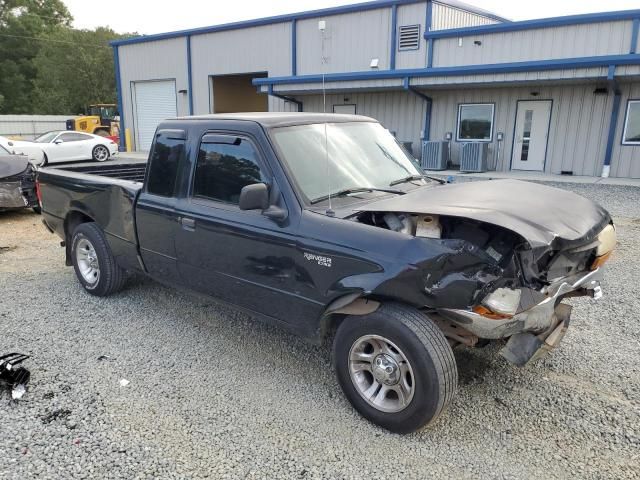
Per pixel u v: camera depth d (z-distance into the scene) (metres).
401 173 3.96
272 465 2.70
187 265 4.02
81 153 19.25
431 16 18.62
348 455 2.78
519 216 2.79
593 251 3.36
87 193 4.98
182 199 3.98
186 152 3.98
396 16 19.28
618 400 3.29
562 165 16.25
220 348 4.06
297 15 21.61
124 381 3.53
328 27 21.06
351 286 2.89
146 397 3.33
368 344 3.04
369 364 3.04
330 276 3.02
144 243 4.40
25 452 2.77
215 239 3.70
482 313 2.67
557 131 16.12
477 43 17.41
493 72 14.97
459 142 18.05
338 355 3.13
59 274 6.02
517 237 2.93
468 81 15.52
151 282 5.65
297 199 3.24
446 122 18.20
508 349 3.03
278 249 3.29
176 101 26.94
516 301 2.70
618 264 6.26
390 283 2.75
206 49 25.02
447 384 2.76
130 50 28.03
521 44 16.45
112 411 3.17
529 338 3.03
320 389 3.45
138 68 27.95
